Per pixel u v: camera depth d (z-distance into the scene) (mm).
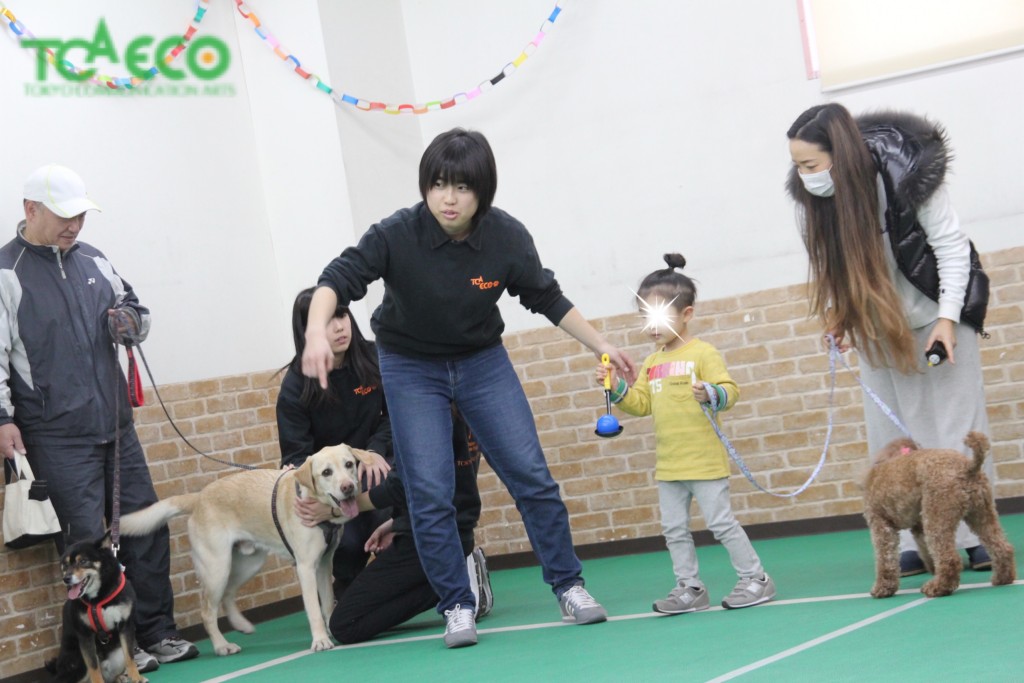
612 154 6500
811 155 4066
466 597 4160
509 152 6715
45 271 4711
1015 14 5668
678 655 3387
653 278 4301
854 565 4840
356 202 6445
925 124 4102
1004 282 5715
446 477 4109
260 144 6559
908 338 4090
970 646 2982
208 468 5840
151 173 5875
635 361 6473
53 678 4859
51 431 4641
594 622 4195
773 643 3375
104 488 4871
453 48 6852
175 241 5938
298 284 6520
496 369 4184
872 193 4027
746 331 6211
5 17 5270
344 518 4707
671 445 4195
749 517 6195
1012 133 5715
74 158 5492
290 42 6461
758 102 6203
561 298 4266
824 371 6066
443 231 3902
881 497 3859
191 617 5594
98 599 4270
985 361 5758
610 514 6473
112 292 4922
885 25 5910
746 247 6234
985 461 4070
